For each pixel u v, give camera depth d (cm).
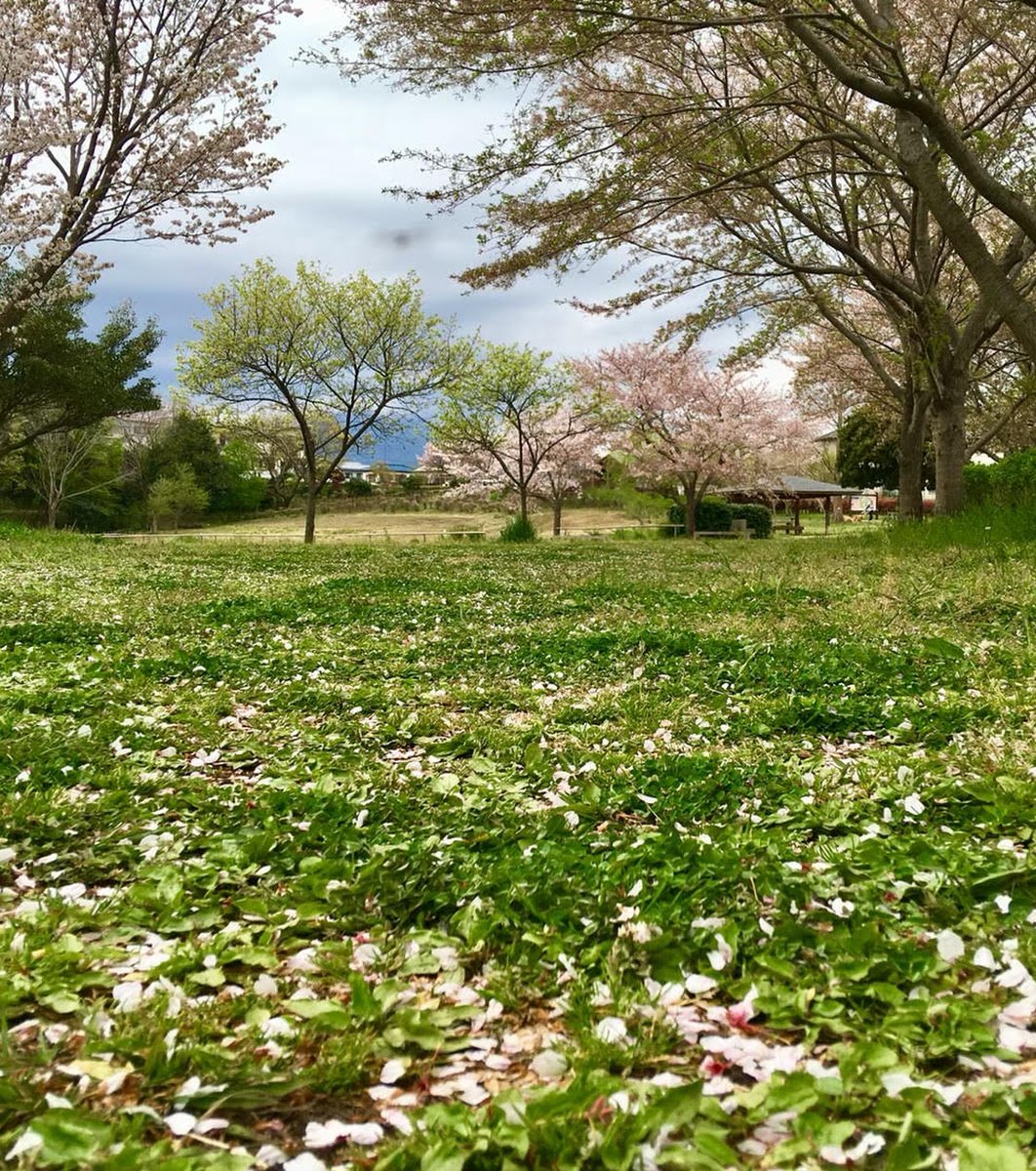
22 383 3597
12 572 1523
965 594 917
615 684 623
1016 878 268
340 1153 167
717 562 1889
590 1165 157
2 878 300
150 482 6019
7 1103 172
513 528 3384
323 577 1509
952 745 431
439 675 662
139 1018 205
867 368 2944
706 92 1564
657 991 221
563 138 1248
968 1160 150
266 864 312
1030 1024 201
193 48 2020
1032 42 1568
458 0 1148
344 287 3216
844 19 1085
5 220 2130
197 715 534
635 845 306
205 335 3161
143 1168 150
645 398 3888
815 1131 161
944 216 1306
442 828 343
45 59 1991
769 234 1948
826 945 230
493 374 3800
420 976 237
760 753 443
